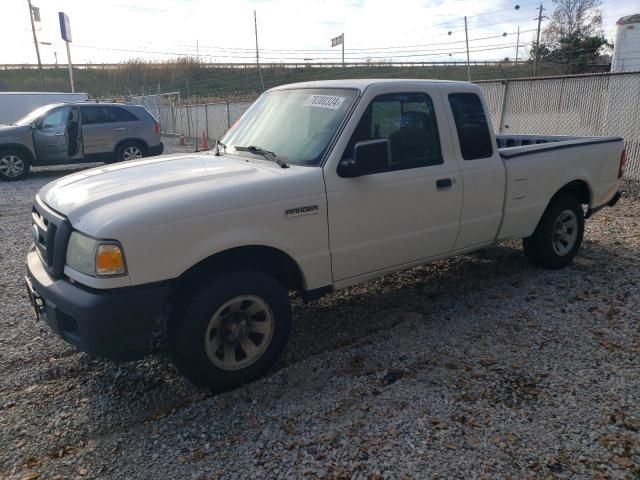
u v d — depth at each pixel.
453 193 4.40
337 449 2.87
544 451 2.82
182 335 3.22
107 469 2.77
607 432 2.96
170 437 3.02
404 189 4.08
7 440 3.01
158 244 3.06
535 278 5.38
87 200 3.30
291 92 4.54
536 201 5.13
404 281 5.42
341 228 3.80
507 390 3.38
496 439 2.92
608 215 7.89
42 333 4.34
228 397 3.39
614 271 5.51
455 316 4.55
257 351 3.53
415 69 41.91
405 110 4.17
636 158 10.28
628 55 32.44
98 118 13.88
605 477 2.63
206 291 3.24
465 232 4.62
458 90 4.55
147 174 3.72
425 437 2.95
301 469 2.73
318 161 3.77
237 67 50.59
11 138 12.87
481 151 4.65
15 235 7.50
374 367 3.71
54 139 13.35
